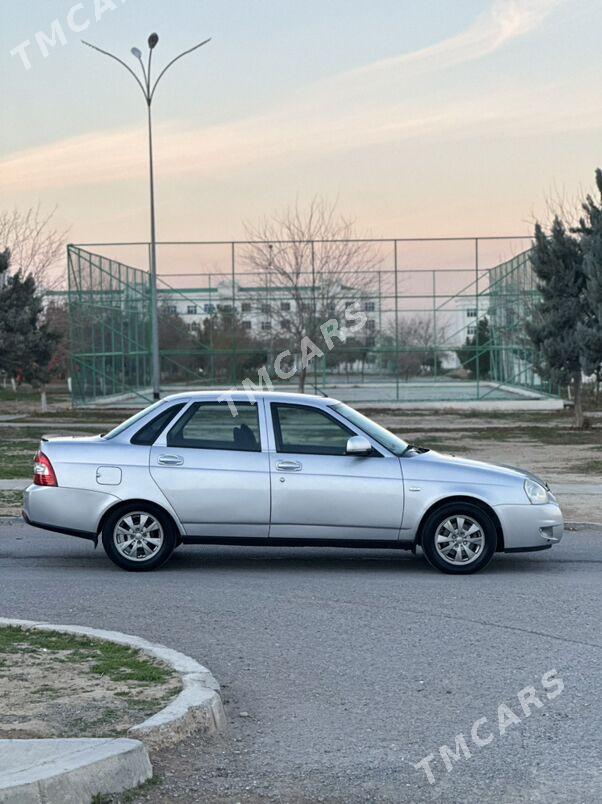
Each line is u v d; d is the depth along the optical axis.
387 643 7.78
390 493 10.61
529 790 5.03
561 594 9.61
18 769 4.72
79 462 10.76
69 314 48.31
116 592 9.62
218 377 49.25
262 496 10.62
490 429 34.09
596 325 32.28
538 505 10.74
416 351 48.72
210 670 7.06
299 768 5.30
